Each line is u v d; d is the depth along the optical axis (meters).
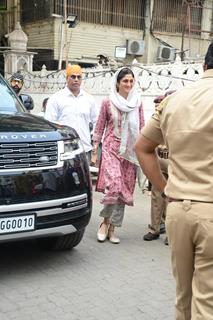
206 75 2.33
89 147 6.04
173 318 3.44
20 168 3.85
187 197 2.20
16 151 3.83
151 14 18.33
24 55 14.16
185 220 2.20
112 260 4.55
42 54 17.62
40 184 3.93
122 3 18.03
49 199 3.97
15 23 17.31
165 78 8.30
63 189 4.07
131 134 4.91
